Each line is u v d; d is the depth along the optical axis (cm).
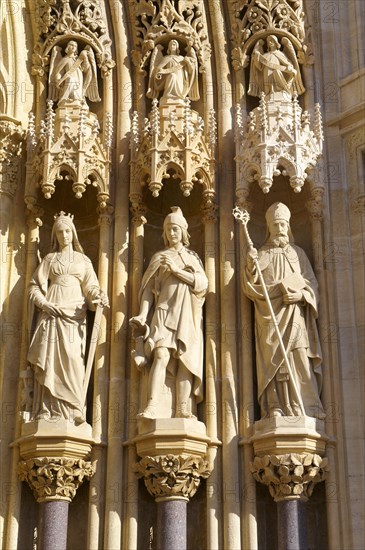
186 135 1185
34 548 1091
